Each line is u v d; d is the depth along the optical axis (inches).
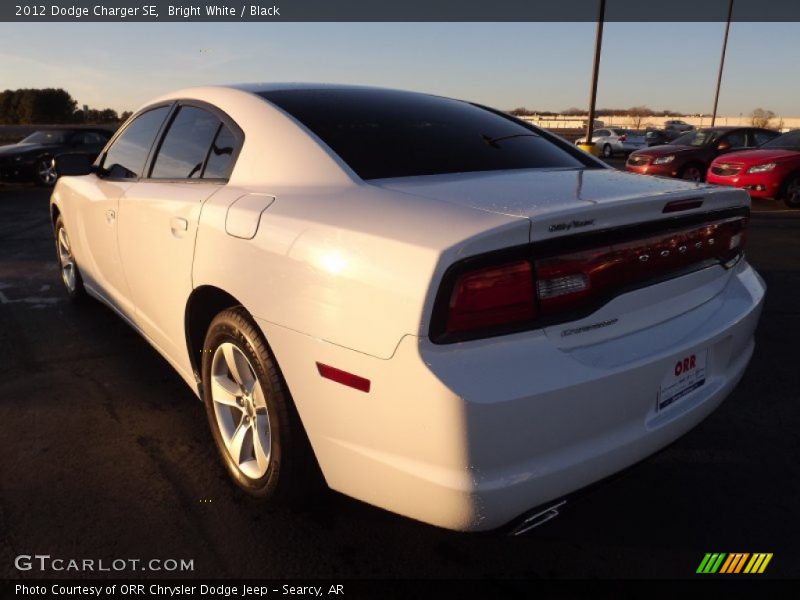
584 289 62.5
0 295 186.4
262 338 75.0
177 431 105.3
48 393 119.1
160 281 98.9
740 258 88.4
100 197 125.0
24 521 82.0
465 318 57.1
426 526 82.4
